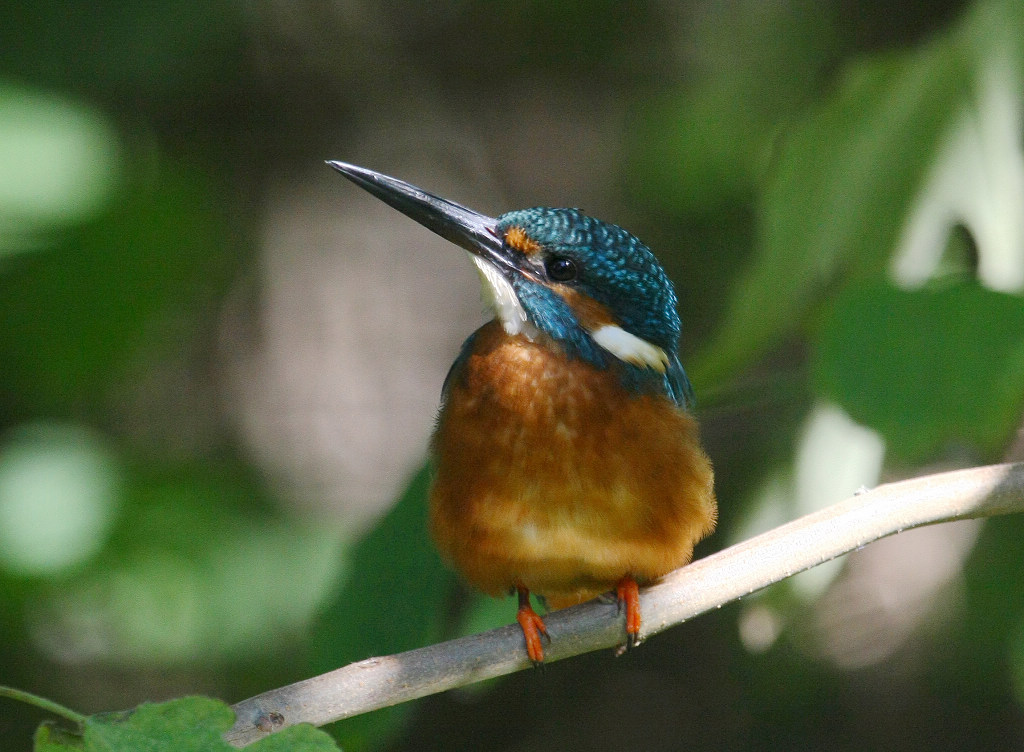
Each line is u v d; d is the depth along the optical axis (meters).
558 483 6.63
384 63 14.91
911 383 6.71
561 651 6.09
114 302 11.43
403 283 14.64
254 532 11.48
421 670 5.70
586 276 6.95
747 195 12.12
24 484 10.96
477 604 7.22
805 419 8.27
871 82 8.68
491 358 6.86
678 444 6.74
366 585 7.33
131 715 4.18
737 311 8.55
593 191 14.92
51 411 11.86
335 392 14.17
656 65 14.15
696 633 13.80
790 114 11.56
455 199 14.95
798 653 12.77
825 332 6.95
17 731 12.00
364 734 6.94
